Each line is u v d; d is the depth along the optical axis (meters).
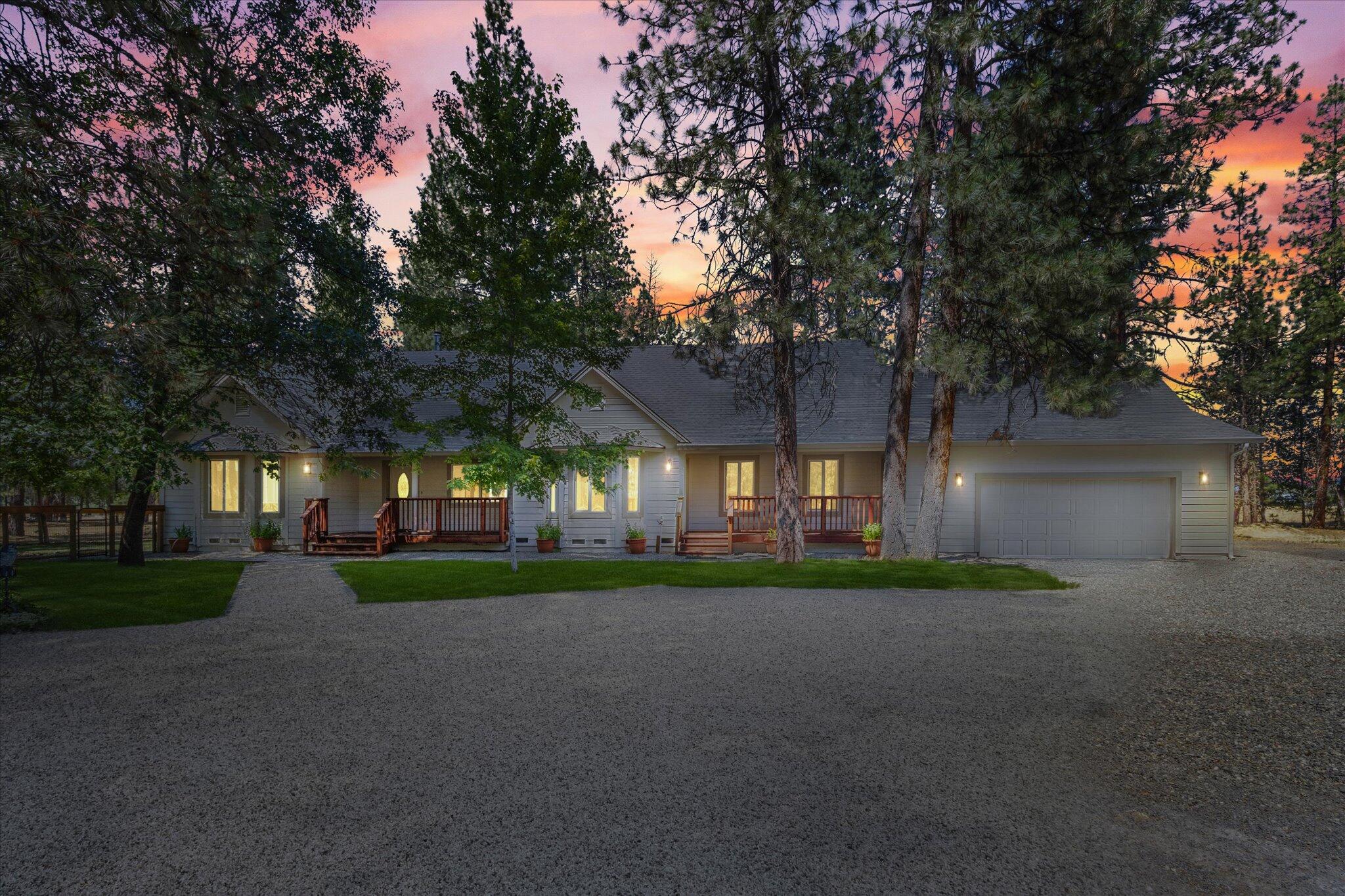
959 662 7.66
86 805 4.24
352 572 14.91
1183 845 3.78
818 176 14.80
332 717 5.83
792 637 8.88
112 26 7.30
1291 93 15.41
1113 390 14.94
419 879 3.43
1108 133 14.94
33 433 11.39
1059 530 19.08
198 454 14.70
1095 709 6.07
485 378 14.70
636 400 19.94
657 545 19.64
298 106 15.20
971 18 12.84
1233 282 21.98
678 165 14.66
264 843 3.79
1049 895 3.29
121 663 7.61
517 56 13.32
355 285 16.36
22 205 6.38
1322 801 4.34
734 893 3.30
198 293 8.20
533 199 13.66
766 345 16.81
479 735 5.41
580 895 3.28
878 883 3.39
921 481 19.23
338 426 17.47
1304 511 32.12
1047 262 12.95
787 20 13.75
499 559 18.00
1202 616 10.37
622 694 6.46
